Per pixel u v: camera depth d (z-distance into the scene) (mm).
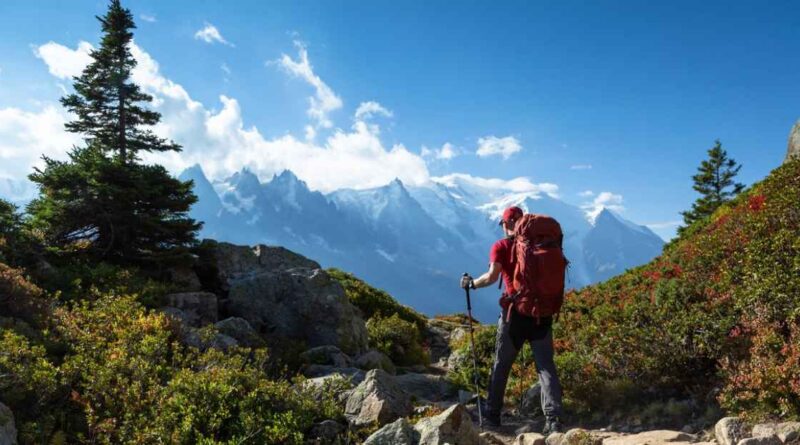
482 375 10750
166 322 9680
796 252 8055
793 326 6590
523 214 6961
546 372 6570
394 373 13672
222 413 6375
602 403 8016
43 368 6418
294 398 7129
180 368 8258
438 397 10969
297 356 12266
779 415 5598
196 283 14906
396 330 18328
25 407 5969
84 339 8109
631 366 8227
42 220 13859
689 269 11422
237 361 7949
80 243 14492
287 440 6277
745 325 7383
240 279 15562
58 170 13672
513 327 6719
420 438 5852
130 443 5750
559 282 6383
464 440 5906
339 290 15000
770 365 6051
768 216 10180
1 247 11523
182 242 15531
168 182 15180
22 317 8453
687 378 7762
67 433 5953
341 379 8391
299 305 14281
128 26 18516
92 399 6367
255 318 14062
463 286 7375
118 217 13852
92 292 11273
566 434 6168
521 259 6469
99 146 17266
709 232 13844
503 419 8188
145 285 12602
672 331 8055
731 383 6473
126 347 8016
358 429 7055
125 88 18016
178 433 5961
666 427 6797
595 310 12828
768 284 7375
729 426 5512
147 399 6598
